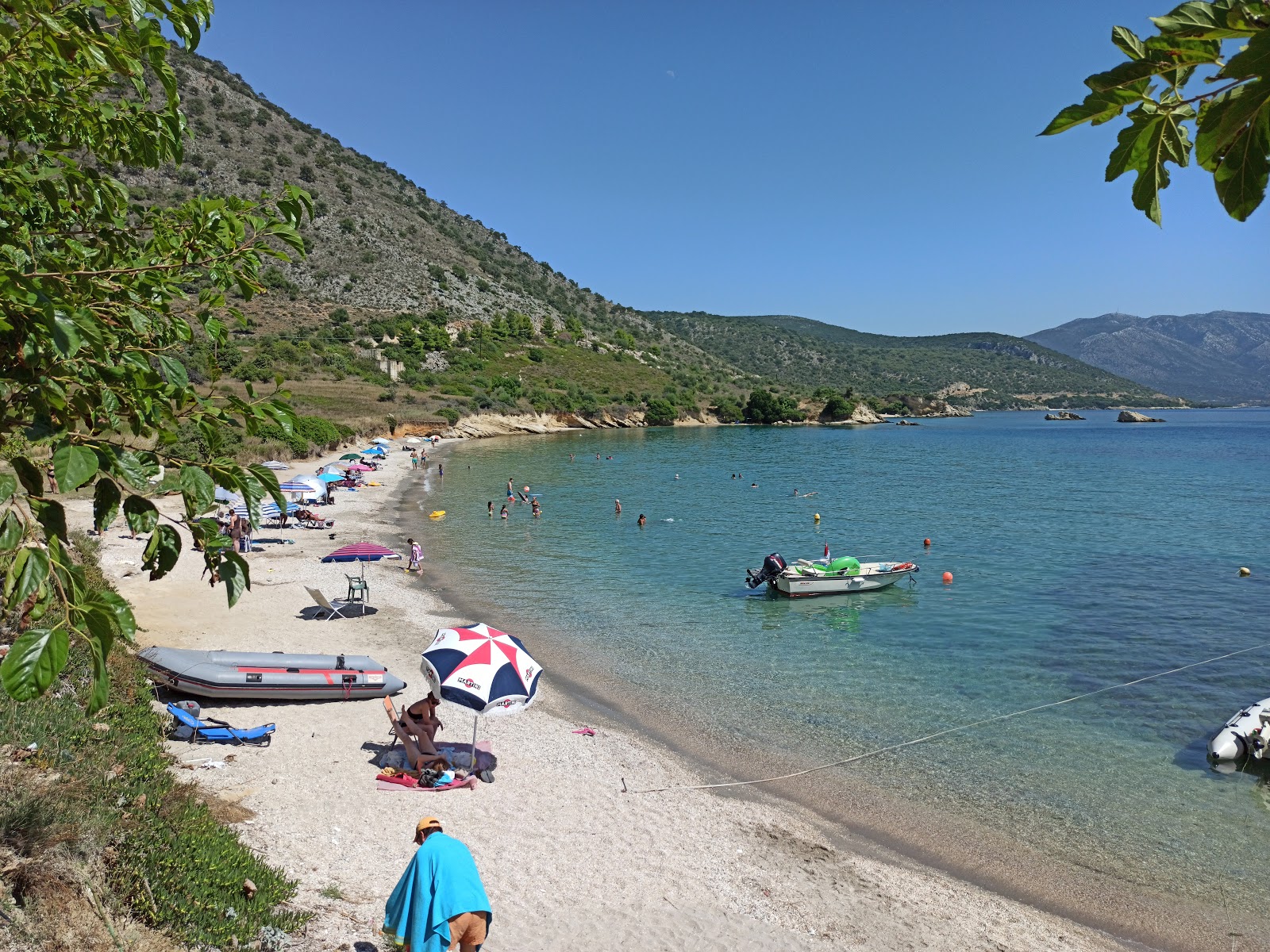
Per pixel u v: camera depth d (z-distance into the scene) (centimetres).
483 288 19362
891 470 7375
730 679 2006
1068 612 2658
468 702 1306
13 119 495
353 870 1045
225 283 487
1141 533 4144
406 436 9931
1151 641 2327
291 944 824
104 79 500
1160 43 166
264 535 3669
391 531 3988
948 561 3478
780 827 1309
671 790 1412
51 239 504
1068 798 1416
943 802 1404
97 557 2495
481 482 6219
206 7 477
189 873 841
